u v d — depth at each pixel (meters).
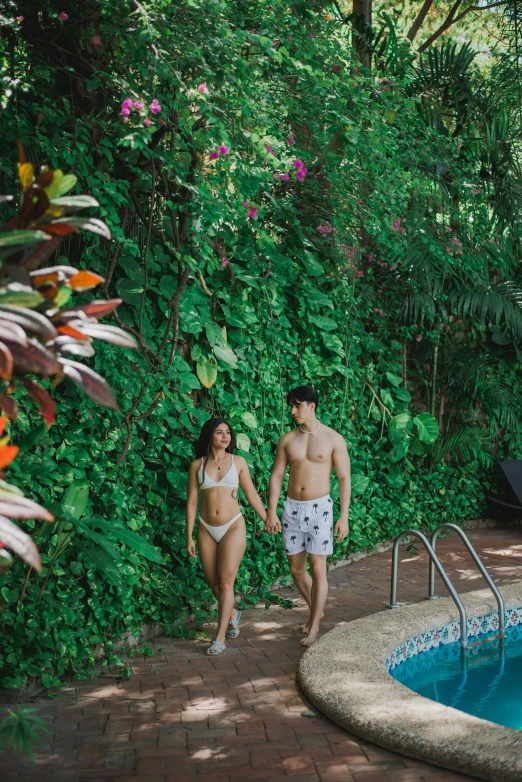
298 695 4.63
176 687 4.82
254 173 6.12
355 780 3.50
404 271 9.71
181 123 5.48
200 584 6.51
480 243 9.84
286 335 8.09
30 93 5.48
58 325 2.21
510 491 11.35
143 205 6.31
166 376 6.40
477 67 11.38
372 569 8.48
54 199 2.26
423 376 10.87
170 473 6.43
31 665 4.70
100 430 5.79
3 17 4.88
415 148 8.41
